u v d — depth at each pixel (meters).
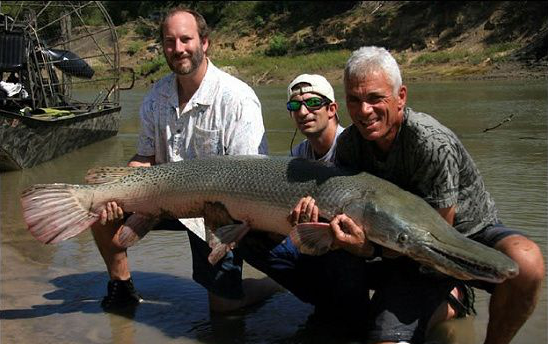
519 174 3.75
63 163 5.11
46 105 5.84
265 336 1.99
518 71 11.34
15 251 2.83
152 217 2.13
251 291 2.25
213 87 2.25
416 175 1.79
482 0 15.04
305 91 2.17
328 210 1.84
